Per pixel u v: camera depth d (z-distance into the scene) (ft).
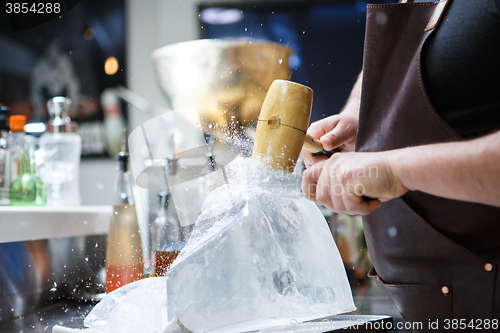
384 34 1.71
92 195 7.16
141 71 7.11
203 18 7.01
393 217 1.62
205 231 1.58
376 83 1.74
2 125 3.27
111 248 2.91
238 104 2.53
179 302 1.47
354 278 4.46
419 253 1.60
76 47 7.07
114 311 1.71
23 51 7.02
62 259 3.04
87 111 7.09
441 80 1.51
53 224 2.77
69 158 3.72
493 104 1.47
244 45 2.47
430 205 1.53
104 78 7.09
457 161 1.24
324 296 1.58
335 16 6.61
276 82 1.70
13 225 2.42
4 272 2.44
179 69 2.53
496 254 1.50
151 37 7.11
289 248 1.55
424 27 1.62
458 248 1.51
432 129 1.51
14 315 2.50
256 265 1.41
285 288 1.45
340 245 4.56
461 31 1.48
